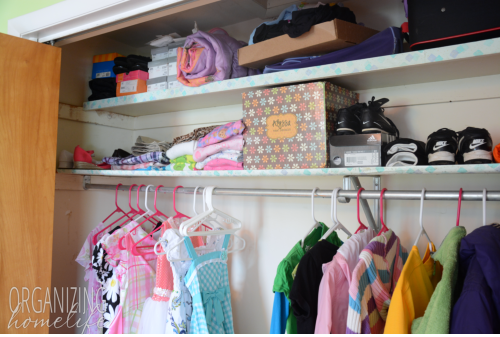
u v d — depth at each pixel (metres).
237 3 1.54
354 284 0.80
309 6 1.29
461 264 0.77
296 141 1.15
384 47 1.08
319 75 1.12
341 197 1.06
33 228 1.30
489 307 0.65
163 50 1.60
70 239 1.80
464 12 0.92
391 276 0.99
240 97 1.50
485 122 1.17
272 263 1.59
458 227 0.87
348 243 0.94
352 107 1.12
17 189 1.27
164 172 1.43
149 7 1.15
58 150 1.73
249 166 1.25
